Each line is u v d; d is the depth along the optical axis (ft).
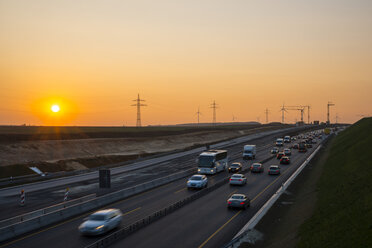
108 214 71.82
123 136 381.40
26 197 120.16
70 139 307.58
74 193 127.65
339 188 95.25
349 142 204.13
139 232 68.90
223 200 101.19
